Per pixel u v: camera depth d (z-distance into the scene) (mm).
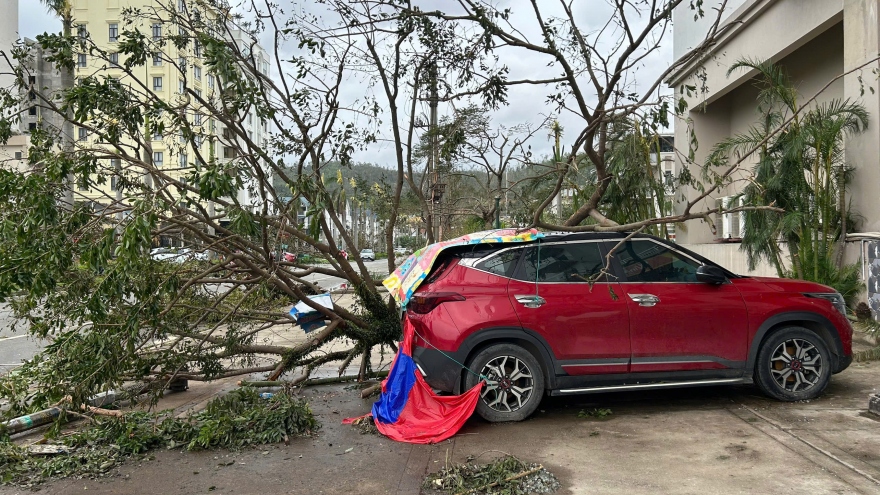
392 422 5707
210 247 6504
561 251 6066
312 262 8695
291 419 5691
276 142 7156
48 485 4594
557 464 4656
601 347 5773
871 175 10250
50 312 7004
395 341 7844
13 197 5594
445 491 4246
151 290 5742
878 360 7770
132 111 6262
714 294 5965
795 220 9922
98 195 7441
